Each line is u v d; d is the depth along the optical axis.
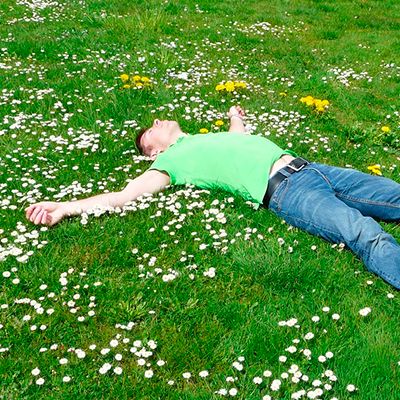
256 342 2.56
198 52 7.88
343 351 2.53
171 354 2.50
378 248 2.93
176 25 9.63
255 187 3.59
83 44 7.82
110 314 2.76
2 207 3.62
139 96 5.87
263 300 2.90
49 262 3.09
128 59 7.26
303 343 2.57
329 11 12.78
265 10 12.07
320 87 6.83
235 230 3.50
